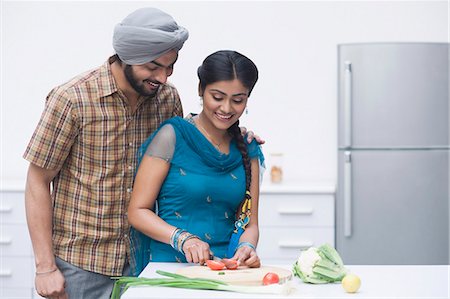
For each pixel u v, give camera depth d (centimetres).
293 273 252
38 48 549
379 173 504
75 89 271
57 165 274
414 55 499
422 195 505
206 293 229
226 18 543
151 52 258
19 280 494
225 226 275
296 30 540
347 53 500
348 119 500
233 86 254
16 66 550
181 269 251
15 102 552
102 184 277
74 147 276
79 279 279
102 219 278
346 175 502
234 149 275
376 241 506
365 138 504
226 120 260
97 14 546
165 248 270
